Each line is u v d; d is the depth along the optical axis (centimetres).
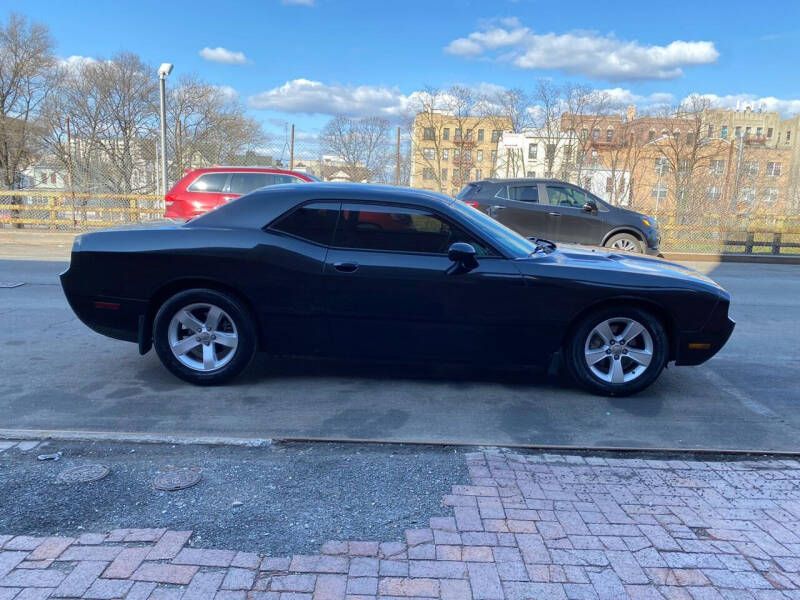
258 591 217
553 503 287
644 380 449
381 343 441
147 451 341
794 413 434
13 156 3566
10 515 268
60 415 397
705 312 439
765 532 264
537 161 3347
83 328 637
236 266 432
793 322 761
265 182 1088
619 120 4375
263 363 519
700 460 346
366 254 432
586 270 438
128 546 244
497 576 229
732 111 6988
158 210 1769
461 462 335
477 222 449
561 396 458
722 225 1711
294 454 343
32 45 3534
